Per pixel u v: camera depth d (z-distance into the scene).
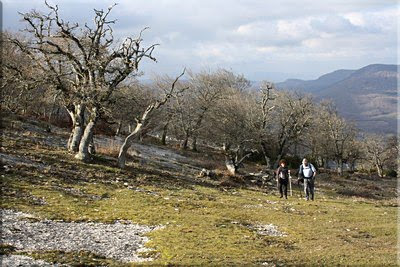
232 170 49.31
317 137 89.62
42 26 33.88
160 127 79.44
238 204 25.91
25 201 19.81
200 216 20.56
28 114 58.47
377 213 25.20
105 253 13.85
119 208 21.00
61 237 15.25
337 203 30.50
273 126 68.62
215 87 76.38
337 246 15.97
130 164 38.06
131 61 34.62
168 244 15.05
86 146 33.25
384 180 89.56
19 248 13.41
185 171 43.12
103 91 33.34
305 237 17.61
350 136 96.75
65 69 36.44
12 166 26.12
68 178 26.52
